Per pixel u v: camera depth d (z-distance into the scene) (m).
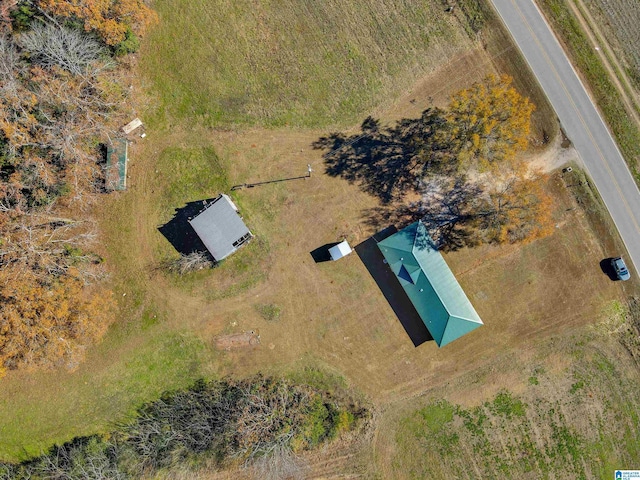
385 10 50.59
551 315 49.91
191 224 47.03
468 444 49.62
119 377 49.53
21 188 43.31
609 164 50.03
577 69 50.34
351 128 50.25
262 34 50.59
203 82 50.38
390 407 49.94
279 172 50.19
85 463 46.44
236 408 47.50
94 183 48.97
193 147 50.25
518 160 49.84
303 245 50.03
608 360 49.84
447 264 49.44
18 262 41.72
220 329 49.97
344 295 50.06
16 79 41.59
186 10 50.59
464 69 50.38
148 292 49.94
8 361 43.72
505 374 49.91
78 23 43.25
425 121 50.06
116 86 47.84
